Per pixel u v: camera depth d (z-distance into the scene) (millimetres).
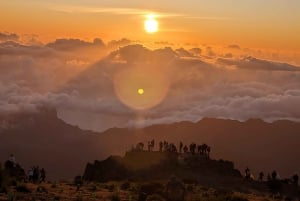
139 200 71000
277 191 105938
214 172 111625
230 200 77000
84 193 75375
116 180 104938
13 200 62531
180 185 74938
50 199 65812
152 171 107812
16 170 89188
